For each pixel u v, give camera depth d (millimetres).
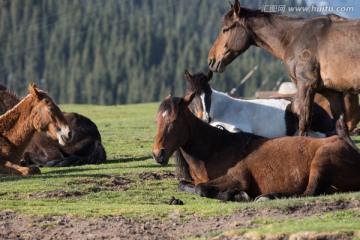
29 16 182875
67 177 16953
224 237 11633
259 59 134500
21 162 20312
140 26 171625
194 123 14719
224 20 18641
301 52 17078
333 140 14203
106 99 154500
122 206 13961
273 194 13977
